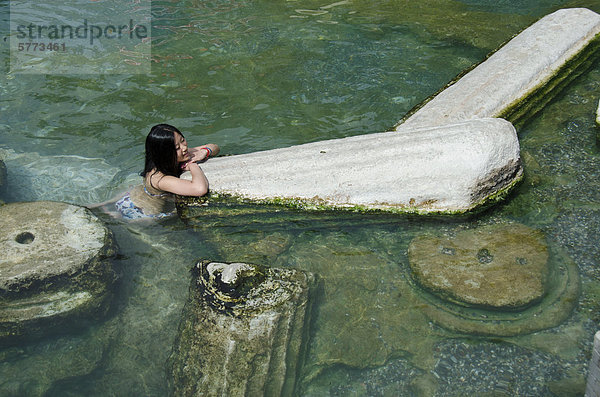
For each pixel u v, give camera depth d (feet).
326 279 13.85
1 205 14.87
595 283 13.10
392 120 19.70
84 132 19.84
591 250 13.97
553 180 16.46
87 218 14.61
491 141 15.15
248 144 18.86
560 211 15.30
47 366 12.10
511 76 19.31
